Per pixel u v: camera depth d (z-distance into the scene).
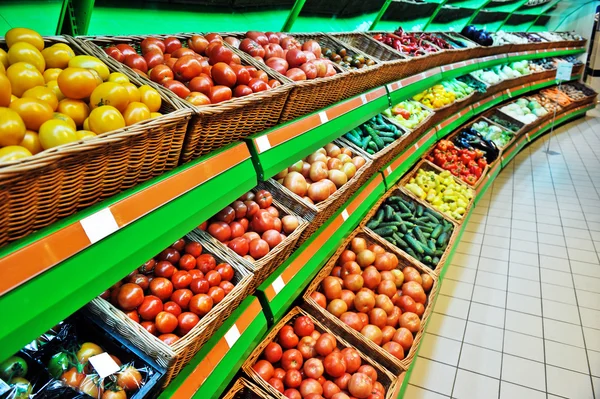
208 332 1.48
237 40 2.20
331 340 2.21
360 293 2.54
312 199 2.34
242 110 1.62
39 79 1.18
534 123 7.23
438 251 3.33
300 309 2.36
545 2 9.19
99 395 1.16
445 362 2.89
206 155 1.53
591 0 10.41
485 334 3.16
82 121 1.21
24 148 0.95
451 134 5.50
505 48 6.90
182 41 1.98
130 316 1.38
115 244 1.08
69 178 0.97
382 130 3.48
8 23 1.63
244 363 1.98
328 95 2.34
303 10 3.42
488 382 2.75
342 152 2.85
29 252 0.89
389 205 3.62
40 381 1.15
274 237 1.92
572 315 3.38
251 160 1.74
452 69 4.75
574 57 11.01
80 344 1.26
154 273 1.57
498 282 3.79
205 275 1.64
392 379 2.21
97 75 1.26
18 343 0.84
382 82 3.18
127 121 1.21
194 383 1.44
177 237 1.29
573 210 5.22
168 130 1.24
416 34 4.87
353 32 3.57
